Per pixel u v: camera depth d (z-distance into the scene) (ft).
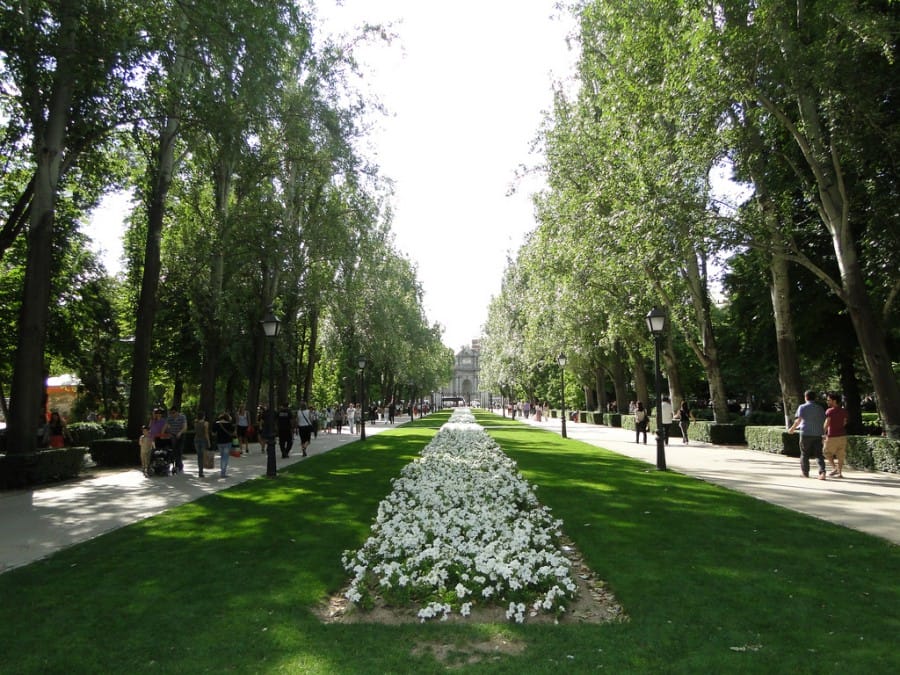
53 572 23.72
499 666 14.98
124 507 38.75
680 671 14.55
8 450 49.83
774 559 23.86
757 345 91.56
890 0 43.06
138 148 71.67
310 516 34.01
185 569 23.88
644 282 73.51
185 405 148.36
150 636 17.21
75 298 98.02
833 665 14.71
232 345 97.30
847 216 49.49
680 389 87.40
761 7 42.19
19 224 58.80
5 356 92.99
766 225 53.57
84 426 99.55
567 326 101.50
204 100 51.06
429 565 22.36
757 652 15.52
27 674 14.96
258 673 14.79
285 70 66.95
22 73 47.98
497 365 217.56
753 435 74.79
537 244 88.07
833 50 43.34
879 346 49.29
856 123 45.62
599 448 79.30
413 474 46.80
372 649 16.20
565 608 19.15
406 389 274.98
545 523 30.78
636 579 21.58
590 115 72.90
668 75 47.78
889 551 24.70
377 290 131.85
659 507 35.14
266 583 21.94
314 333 124.36
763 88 48.32
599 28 65.16
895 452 47.19
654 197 50.29
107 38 46.85
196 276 78.64
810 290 73.82
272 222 83.66
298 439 105.81
